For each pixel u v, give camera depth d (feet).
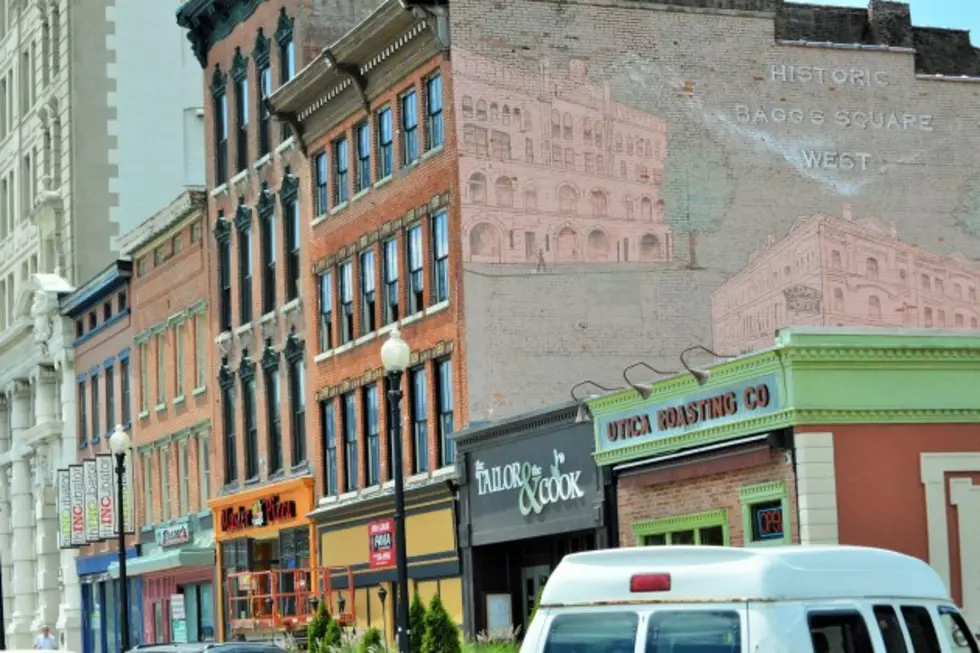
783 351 140.77
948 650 74.95
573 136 204.44
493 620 195.00
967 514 143.95
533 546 193.77
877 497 141.90
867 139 216.95
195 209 278.67
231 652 133.08
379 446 219.82
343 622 222.69
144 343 306.96
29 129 378.12
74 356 344.90
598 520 169.48
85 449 339.16
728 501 151.23
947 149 220.43
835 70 216.74
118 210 352.90
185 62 360.07
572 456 174.91
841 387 141.90
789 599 68.03
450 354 201.36
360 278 225.15
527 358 199.72
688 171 208.33
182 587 290.76
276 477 253.24
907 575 74.59
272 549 264.11
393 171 215.10
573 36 205.87
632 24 208.54
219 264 272.51
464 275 198.90
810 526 139.85
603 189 204.64
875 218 215.72
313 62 225.76
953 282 218.59
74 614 339.57
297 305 243.81
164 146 357.20
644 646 69.51
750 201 210.38
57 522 356.18
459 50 201.46
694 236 207.41
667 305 205.16
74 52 353.10
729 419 148.77
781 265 210.79
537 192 202.39
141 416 307.17
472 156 200.54
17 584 371.35
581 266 202.69
